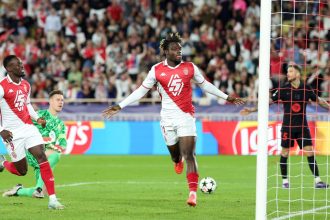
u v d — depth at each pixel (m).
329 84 62.88
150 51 68.56
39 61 69.94
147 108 60.00
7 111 24.47
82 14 74.56
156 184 34.94
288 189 32.94
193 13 73.94
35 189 27.62
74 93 65.31
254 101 59.28
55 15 73.69
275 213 24.59
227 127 57.16
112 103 60.66
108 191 31.41
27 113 24.81
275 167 42.91
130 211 24.34
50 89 66.31
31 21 74.75
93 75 68.44
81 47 71.62
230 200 27.89
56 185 34.31
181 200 27.84
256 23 71.81
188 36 70.88
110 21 73.56
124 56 69.50
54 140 28.16
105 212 24.02
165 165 47.53
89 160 51.75
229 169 44.34
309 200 28.64
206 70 68.88
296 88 33.66
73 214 23.39
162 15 74.56
